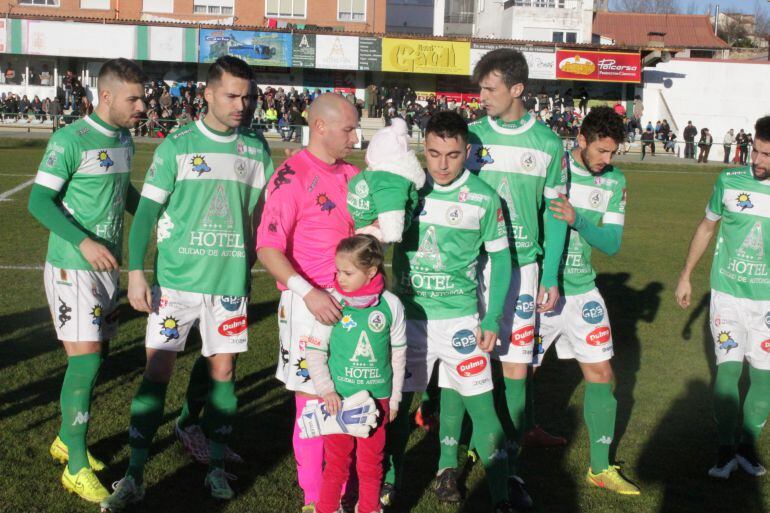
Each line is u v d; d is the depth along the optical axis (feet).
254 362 20.81
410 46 117.08
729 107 139.23
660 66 137.28
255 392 18.74
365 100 121.80
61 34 111.65
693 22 177.37
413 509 13.60
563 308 15.10
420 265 13.20
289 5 129.39
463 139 12.49
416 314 13.44
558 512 13.67
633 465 15.64
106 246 14.21
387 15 167.63
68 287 13.73
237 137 13.66
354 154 90.43
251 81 13.06
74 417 13.58
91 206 13.94
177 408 17.47
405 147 12.08
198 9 127.24
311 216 12.57
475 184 13.03
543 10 138.62
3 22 110.73
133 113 13.79
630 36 173.99
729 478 15.19
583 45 121.39
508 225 14.14
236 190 13.53
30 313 24.30
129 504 13.28
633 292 31.12
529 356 14.43
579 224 14.21
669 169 96.37
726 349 15.56
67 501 13.33
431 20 168.66
